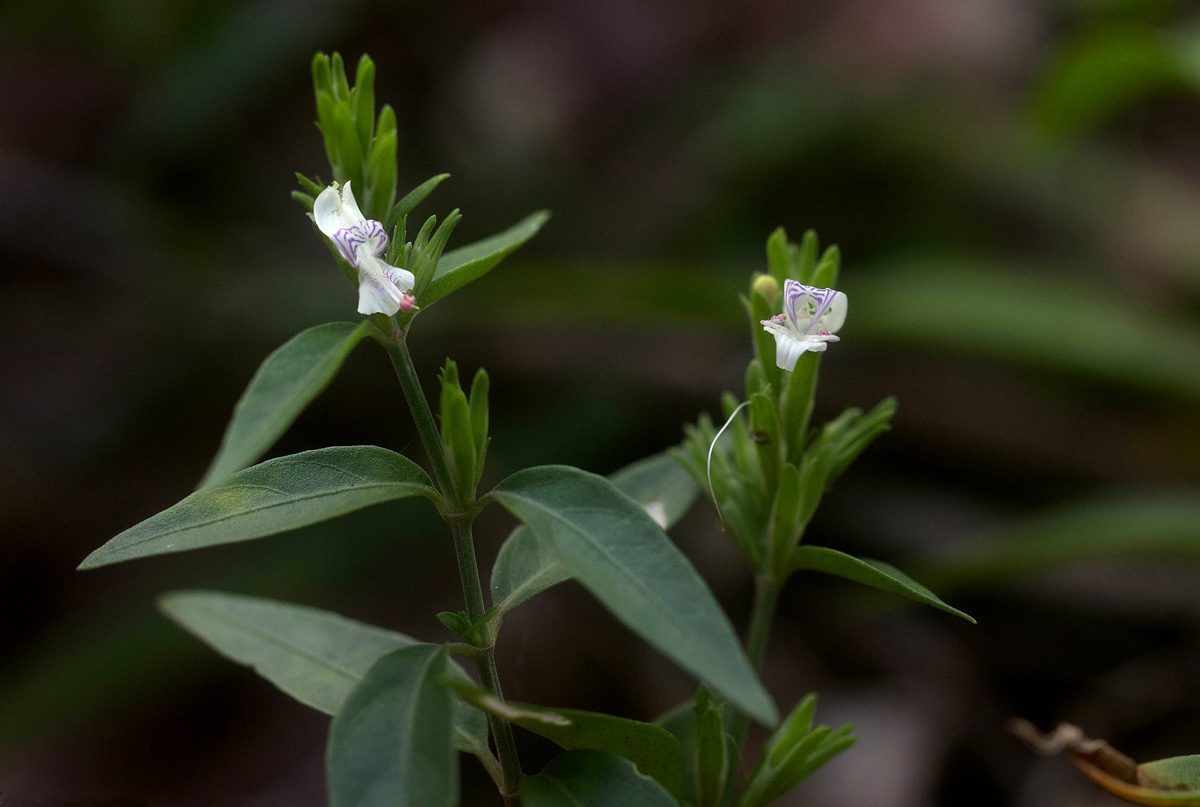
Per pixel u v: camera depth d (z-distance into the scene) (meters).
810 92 1.34
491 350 1.13
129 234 1.24
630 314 1.00
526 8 1.42
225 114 1.27
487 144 1.38
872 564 0.47
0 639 0.96
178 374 1.15
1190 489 0.99
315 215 0.44
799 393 0.48
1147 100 1.52
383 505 0.98
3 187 1.21
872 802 0.76
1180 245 1.21
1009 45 1.44
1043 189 1.26
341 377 1.08
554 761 0.45
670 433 1.07
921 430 1.04
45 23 1.40
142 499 1.08
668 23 1.43
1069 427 1.04
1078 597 0.90
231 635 0.49
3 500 1.04
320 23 1.31
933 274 1.04
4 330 1.17
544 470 0.44
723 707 0.50
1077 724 0.82
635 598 0.42
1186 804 0.46
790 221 1.28
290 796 0.84
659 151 1.38
